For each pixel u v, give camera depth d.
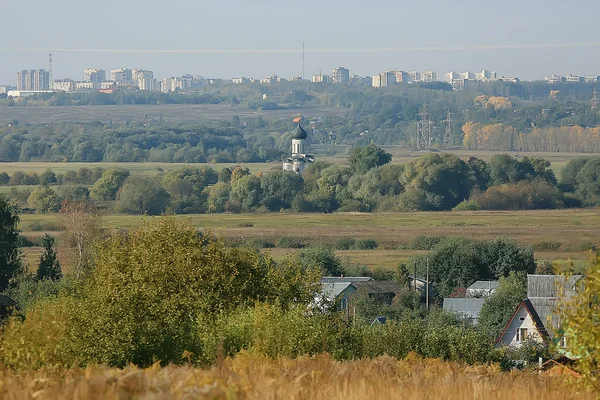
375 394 39.41
